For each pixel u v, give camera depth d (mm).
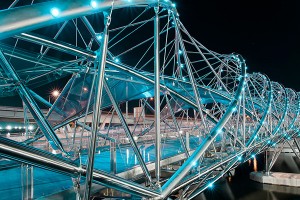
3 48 13672
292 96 46812
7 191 10250
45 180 12055
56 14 4906
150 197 7801
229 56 25234
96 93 5902
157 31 8758
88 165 5695
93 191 11812
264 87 33250
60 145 8539
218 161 14641
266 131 27344
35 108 8875
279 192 36406
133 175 14617
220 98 25094
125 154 20484
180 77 17344
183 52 12195
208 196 35469
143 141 24234
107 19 6207
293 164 55812
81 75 18953
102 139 26141
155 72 8484
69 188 10516
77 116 20078
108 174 6625
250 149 20547
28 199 9023
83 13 5535
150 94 24000
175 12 12867
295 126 43469
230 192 36875
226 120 13016
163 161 18578
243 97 17719
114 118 58125
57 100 17516
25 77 14992
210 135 11695
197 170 11914
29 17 4488
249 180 42844
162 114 36562
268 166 47656
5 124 51719
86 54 7926
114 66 10023
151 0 8617
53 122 20047
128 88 21719
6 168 8586
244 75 18266
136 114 51438
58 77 17297
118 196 15289
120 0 6707
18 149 4703
